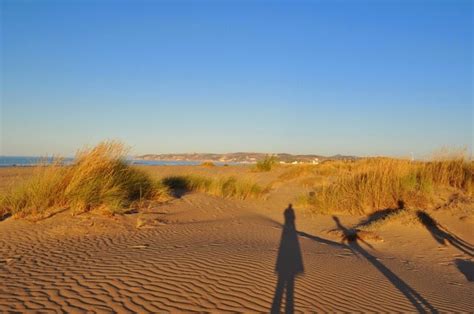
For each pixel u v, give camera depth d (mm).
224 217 13141
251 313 5383
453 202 13641
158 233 9898
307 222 13375
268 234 10773
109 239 9047
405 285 7266
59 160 12023
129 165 13992
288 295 6098
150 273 6590
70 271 6660
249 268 7148
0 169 30953
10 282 6145
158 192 14797
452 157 16125
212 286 6172
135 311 5227
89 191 11320
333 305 5898
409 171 15445
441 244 10922
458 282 7949
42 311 5156
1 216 10461
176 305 5449
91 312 5160
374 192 14508
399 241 11094
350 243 10711
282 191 21500
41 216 10430
